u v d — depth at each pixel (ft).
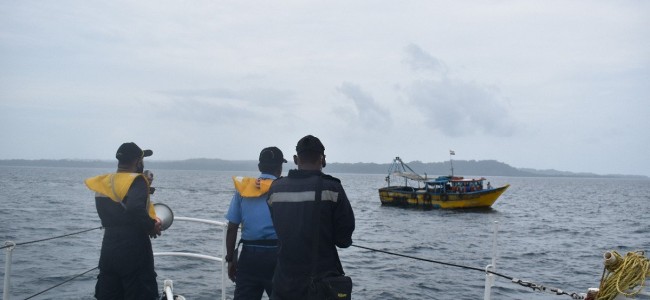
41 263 54.70
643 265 13.82
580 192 440.86
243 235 18.72
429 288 54.24
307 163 15.84
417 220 153.69
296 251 15.03
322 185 15.28
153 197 212.64
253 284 18.53
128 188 17.60
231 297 40.86
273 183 16.05
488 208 182.09
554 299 49.08
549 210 212.84
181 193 246.68
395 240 108.47
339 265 15.51
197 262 56.85
